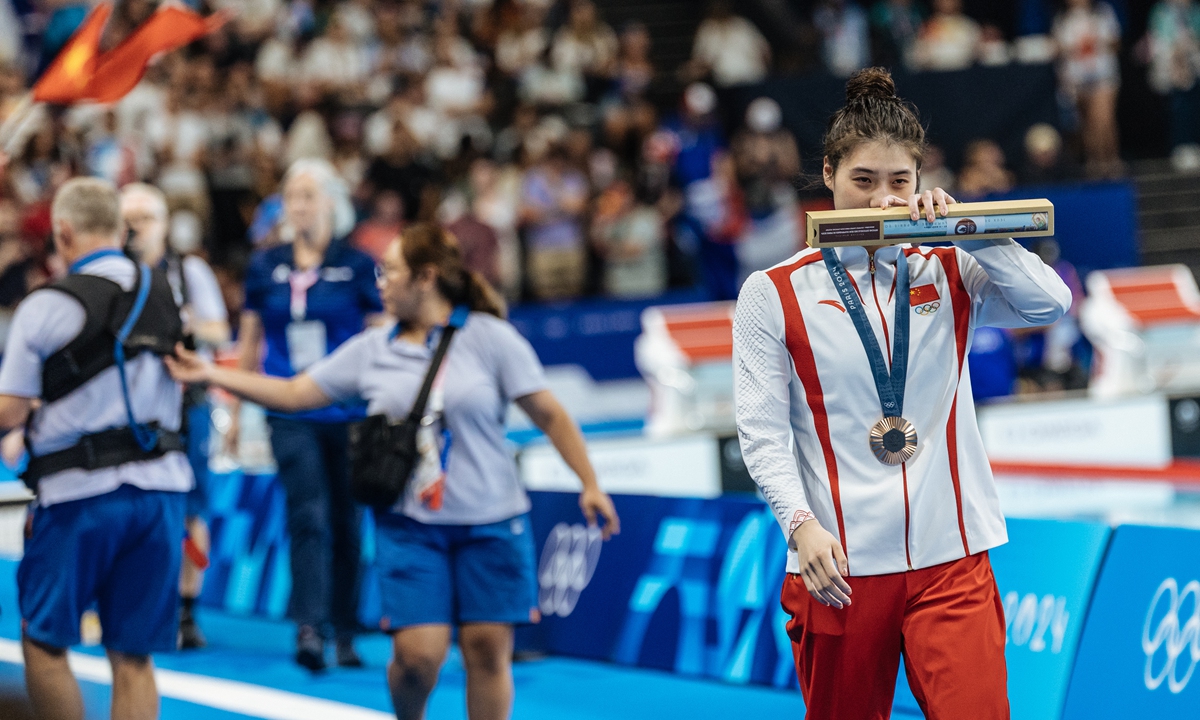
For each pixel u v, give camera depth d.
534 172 27.88
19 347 7.62
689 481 17.27
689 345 18.78
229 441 12.37
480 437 7.92
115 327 7.81
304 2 29.98
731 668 10.64
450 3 31.73
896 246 5.58
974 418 5.63
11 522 14.97
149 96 24.94
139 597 7.98
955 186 27.95
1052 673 8.60
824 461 5.48
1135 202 29.75
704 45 33.53
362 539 12.55
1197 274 31.22
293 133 26.47
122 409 7.85
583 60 31.52
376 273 11.48
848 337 5.45
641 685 10.70
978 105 30.80
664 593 11.21
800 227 27.92
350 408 11.05
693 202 28.28
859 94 5.59
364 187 25.06
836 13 33.22
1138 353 19.72
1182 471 17.27
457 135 28.69
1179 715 7.76
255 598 14.05
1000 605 5.57
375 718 9.95
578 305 27.50
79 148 23.50
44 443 7.78
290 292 11.38
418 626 7.74
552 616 11.86
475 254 25.53
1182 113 34.03
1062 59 31.81
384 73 29.20
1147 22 36.41
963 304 5.59
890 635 5.49
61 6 28.20
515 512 7.97
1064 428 18.72
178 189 24.16
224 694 10.86
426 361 8.01
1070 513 15.76
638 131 29.66
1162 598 8.09
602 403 26.67
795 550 5.50
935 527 5.46
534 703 10.34
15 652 12.27
